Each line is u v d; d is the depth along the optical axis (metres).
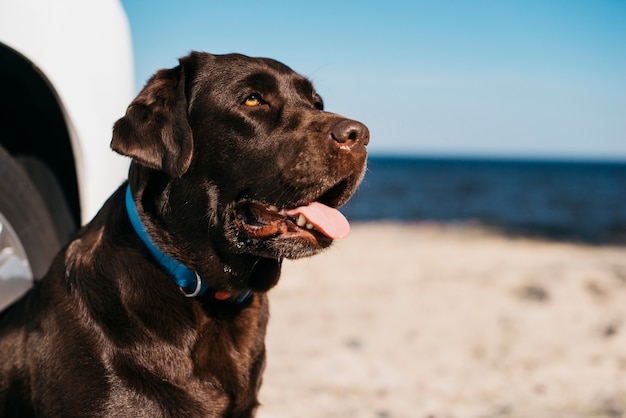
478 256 3.88
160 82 0.95
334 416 1.44
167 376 0.89
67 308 0.90
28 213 1.09
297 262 3.61
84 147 1.09
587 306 2.46
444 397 1.59
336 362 1.86
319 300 2.65
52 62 1.05
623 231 5.61
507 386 1.67
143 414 0.87
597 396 1.59
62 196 1.14
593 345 2.01
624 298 2.55
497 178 26.55
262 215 0.97
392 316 2.39
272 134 0.97
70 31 1.08
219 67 0.99
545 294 2.65
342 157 0.94
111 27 1.17
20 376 0.92
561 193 14.58
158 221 0.94
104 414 0.86
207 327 0.94
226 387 0.94
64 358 0.88
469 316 2.38
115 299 0.90
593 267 3.33
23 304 0.98
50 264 1.02
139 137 0.91
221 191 0.96
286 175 0.94
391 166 54.00
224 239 0.96
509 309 2.46
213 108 0.97
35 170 1.14
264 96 0.99
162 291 0.91
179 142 0.93
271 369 1.79
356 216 7.40
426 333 2.17
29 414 0.91
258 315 1.00
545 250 4.24
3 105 1.11
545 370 1.79
